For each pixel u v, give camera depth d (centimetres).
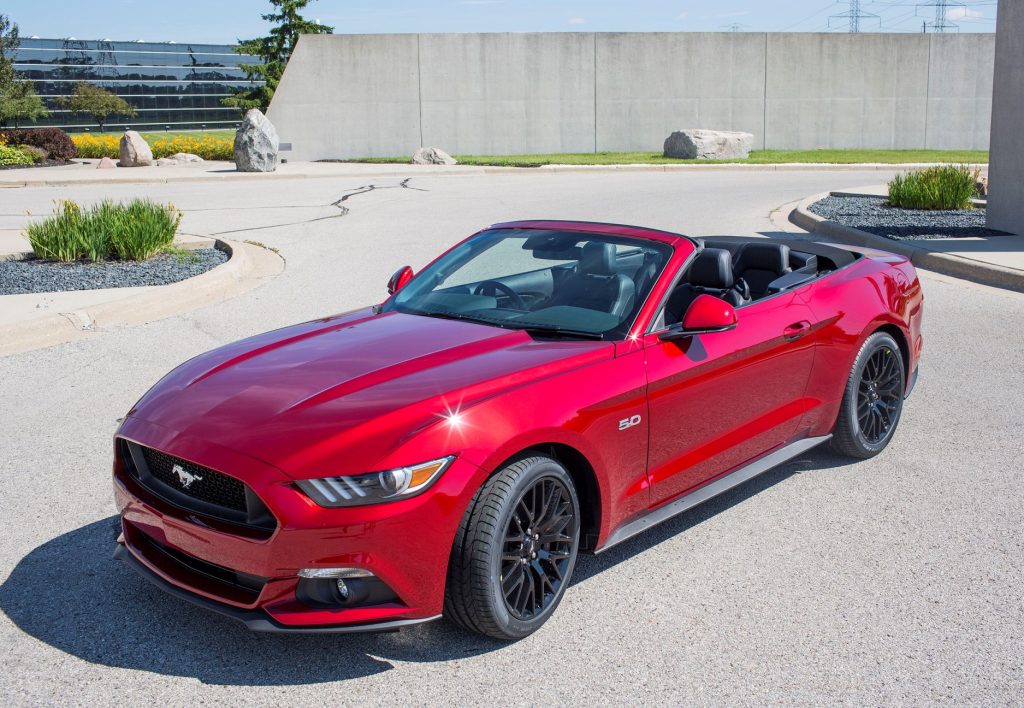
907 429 606
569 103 3488
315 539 309
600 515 384
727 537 451
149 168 2967
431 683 328
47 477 515
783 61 3562
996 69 1404
